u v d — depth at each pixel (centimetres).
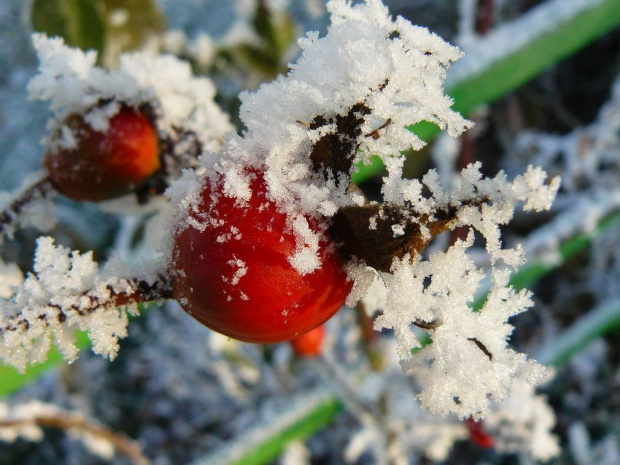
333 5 7
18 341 7
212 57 18
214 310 7
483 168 35
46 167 10
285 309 7
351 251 7
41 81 9
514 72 15
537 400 17
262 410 28
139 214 10
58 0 14
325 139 7
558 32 15
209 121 10
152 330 37
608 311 24
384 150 7
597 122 35
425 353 7
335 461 33
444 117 6
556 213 30
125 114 9
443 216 6
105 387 38
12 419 15
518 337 34
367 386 17
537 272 19
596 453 30
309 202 7
